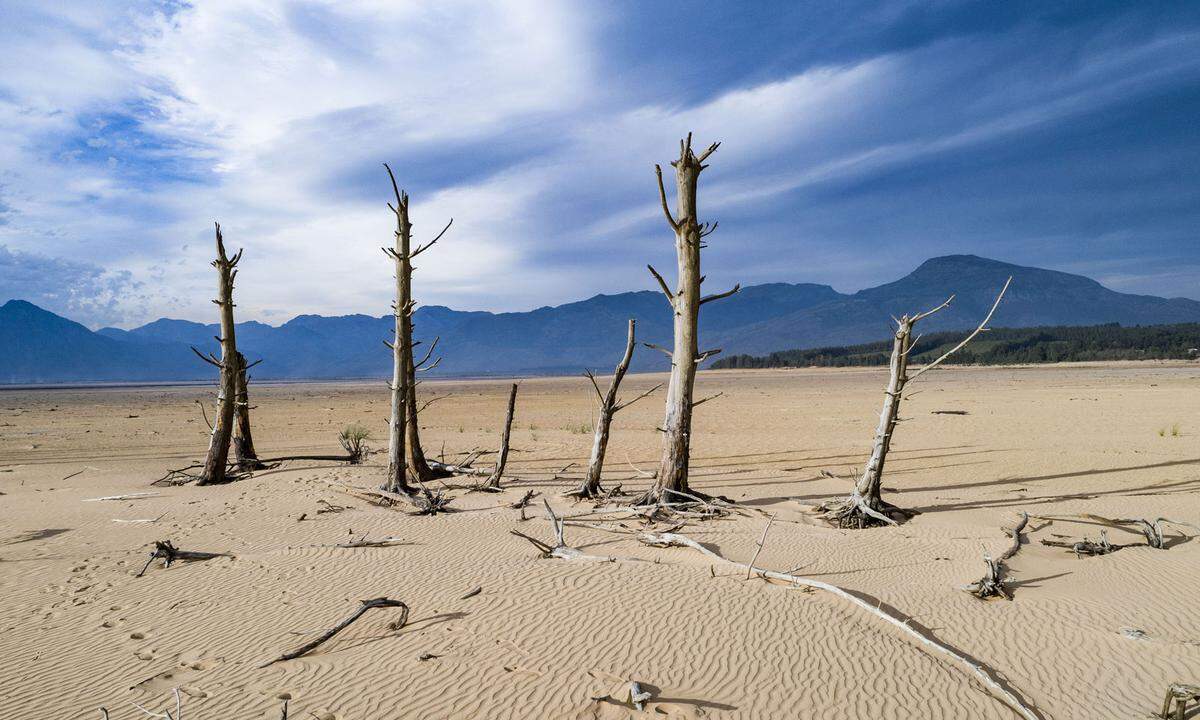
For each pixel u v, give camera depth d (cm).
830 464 1862
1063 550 913
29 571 915
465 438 2608
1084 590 750
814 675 553
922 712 500
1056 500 1280
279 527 1147
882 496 1368
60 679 593
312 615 727
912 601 725
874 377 9469
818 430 2767
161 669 609
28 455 2195
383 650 627
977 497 1333
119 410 4741
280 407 4931
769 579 793
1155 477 1495
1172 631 633
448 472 1720
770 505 1293
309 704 529
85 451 2297
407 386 1545
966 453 1994
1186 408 3262
